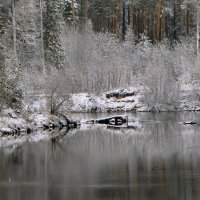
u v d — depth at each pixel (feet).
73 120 229.04
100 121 239.91
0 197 93.91
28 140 175.22
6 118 195.72
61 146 160.76
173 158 132.98
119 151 148.46
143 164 124.88
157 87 303.89
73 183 104.58
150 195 92.99
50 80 223.92
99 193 95.20
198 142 165.99
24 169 121.60
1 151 150.82
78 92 314.55
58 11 341.82
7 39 289.12
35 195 94.84
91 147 158.71
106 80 334.44
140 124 232.12
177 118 256.52
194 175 109.91
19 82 210.59
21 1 307.37
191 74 333.21
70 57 351.05
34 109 218.18
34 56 316.81
